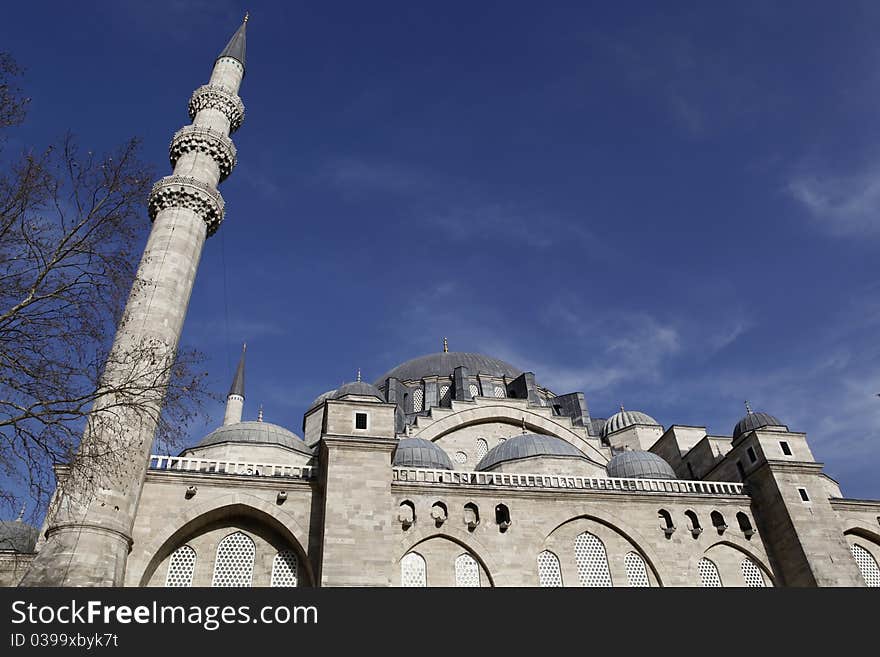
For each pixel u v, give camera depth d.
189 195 42.59
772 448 44.31
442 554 37.50
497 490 39.81
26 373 20.97
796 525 40.75
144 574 32.66
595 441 57.00
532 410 57.50
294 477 37.50
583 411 63.19
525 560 37.97
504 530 38.72
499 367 68.00
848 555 40.06
